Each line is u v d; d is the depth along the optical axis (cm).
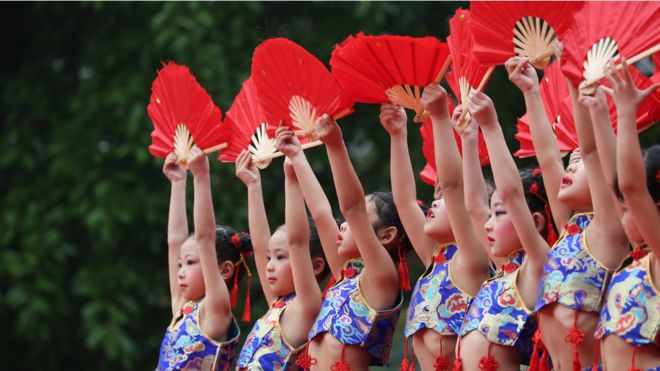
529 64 1277
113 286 2739
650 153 1120
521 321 1283
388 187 2797
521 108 2652
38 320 2761
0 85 3064
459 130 1371
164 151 1811
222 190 2684
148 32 2817
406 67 1366
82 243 2877
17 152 2869
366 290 1469
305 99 1484
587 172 1204
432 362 1396
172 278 1797
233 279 1786
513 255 1342
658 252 1082
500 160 1287
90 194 2772
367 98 1437
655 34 1107
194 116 1720
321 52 2761
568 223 1252
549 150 1279
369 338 1453
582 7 1165
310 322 1559
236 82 2711
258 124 1688
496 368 1291
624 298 1113
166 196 2823
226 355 1684
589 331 1195
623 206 1130
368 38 1348
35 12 3012
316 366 1484
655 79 1270
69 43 3042
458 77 1368
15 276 2719
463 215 1374
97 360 2930
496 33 1256
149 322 2881
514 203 1278
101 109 2805
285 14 2877
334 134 1453
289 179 1573
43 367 2898
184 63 2694
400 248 1532
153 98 1822
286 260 1630
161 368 1708
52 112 2930
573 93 1196
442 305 1388
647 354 1097
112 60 2811
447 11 2748
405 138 1467
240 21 2794
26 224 2789
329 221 1534
